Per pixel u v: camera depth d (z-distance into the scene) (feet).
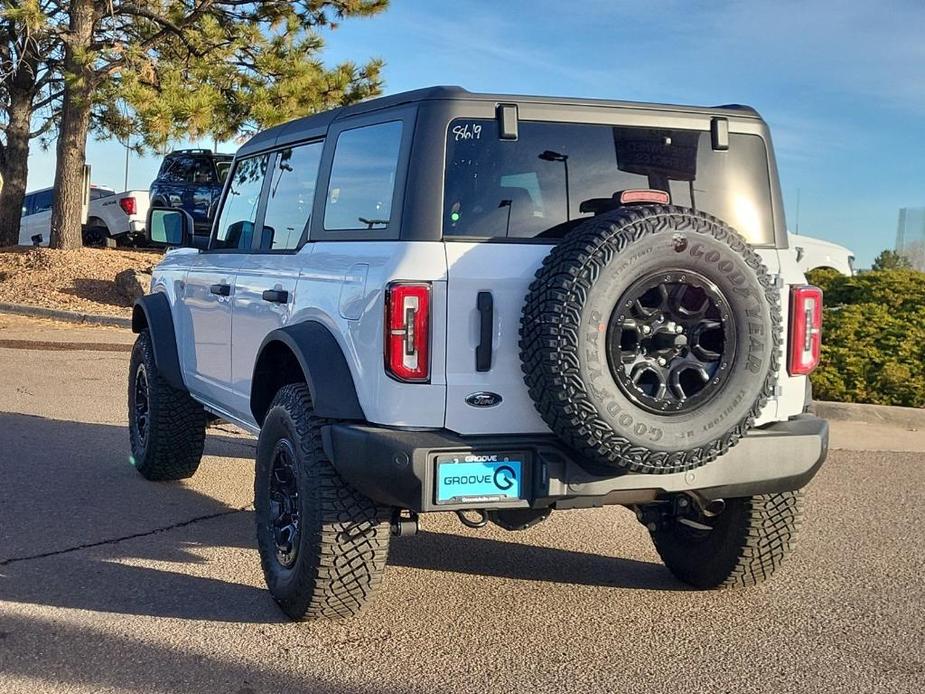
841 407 32.94
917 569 17.94
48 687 12.52
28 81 71.26
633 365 12.59
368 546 14.15
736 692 12.86
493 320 13.25
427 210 13.46
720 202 15.25
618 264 12.31
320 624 14.84
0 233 71.92
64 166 63.05
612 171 14.52
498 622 15.14
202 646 13.92
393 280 13.14
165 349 21.90
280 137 18.51
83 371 39.19
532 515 14.20
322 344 14.46
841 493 23.43
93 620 14.76
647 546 19.27
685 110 15.16
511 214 13.85
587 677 13.21
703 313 12.83
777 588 16.89
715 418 12.90
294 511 14.93
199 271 20.79
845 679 13.30
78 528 19.36
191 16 62.03
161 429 22.22
